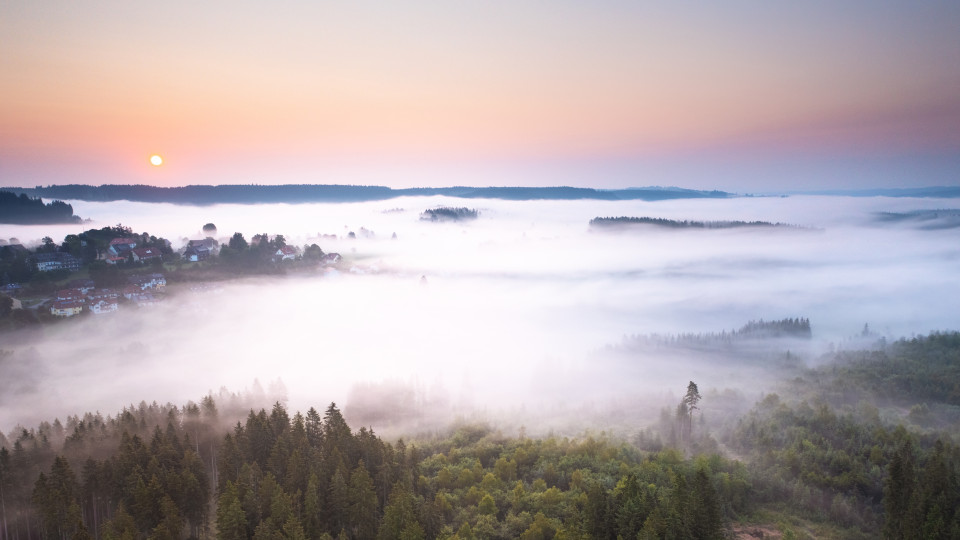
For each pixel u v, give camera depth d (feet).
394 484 359.87
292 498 327.06
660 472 398.42
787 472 406.00
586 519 320.09
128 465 351.87
